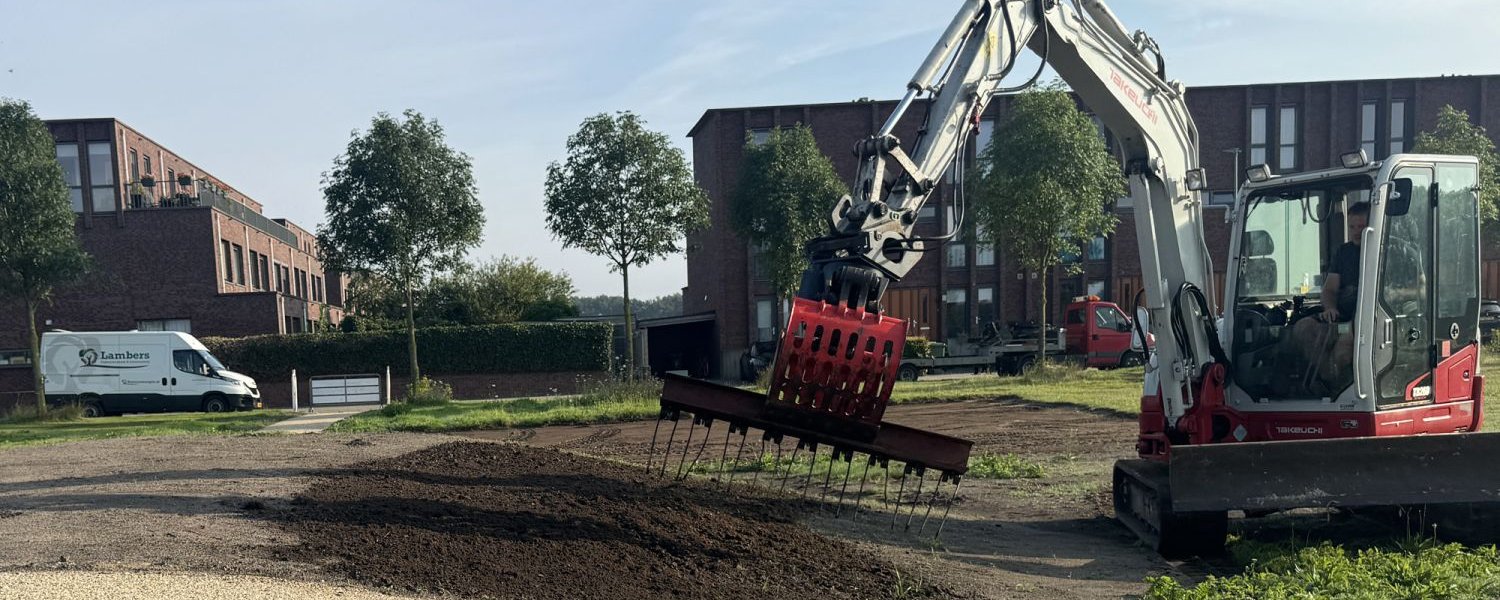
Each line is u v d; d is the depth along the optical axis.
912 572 6.88
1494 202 29.20
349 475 9.04
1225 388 8.40
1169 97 8.63
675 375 7.25
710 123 39.12
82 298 35.53
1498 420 13.98
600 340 33.56
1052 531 8.89
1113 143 36.81
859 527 8.43
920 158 7.61
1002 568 7.37
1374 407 7.62
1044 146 25.84
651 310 106.12
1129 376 26.08
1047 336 31.75
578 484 9.00
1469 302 8.22
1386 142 38.94
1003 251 37.53
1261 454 7.11
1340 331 7.77
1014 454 13.51
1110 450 13.63
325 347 32.62
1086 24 8.23
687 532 7.22
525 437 16.92
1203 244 8.72
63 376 25.66
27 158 24.09
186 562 5.25
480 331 33.22
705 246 41.50
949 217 7.72
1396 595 5.63
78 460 10.66
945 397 22.34
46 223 24.28
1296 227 8.22
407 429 18.53
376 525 6.59
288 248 49.97
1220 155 38.78
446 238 25.20
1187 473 7.09
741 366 36.91
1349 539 7.91
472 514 7.21
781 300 29.73
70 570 5.01
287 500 7.46
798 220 28.11
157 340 26.14
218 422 21.84
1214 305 8.66
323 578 5.10
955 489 10.66
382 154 24.42
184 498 7.47
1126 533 8.73
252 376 32.28
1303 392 7.97
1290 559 6.71
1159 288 8.45
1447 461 7.09
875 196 7.18
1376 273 7.58
